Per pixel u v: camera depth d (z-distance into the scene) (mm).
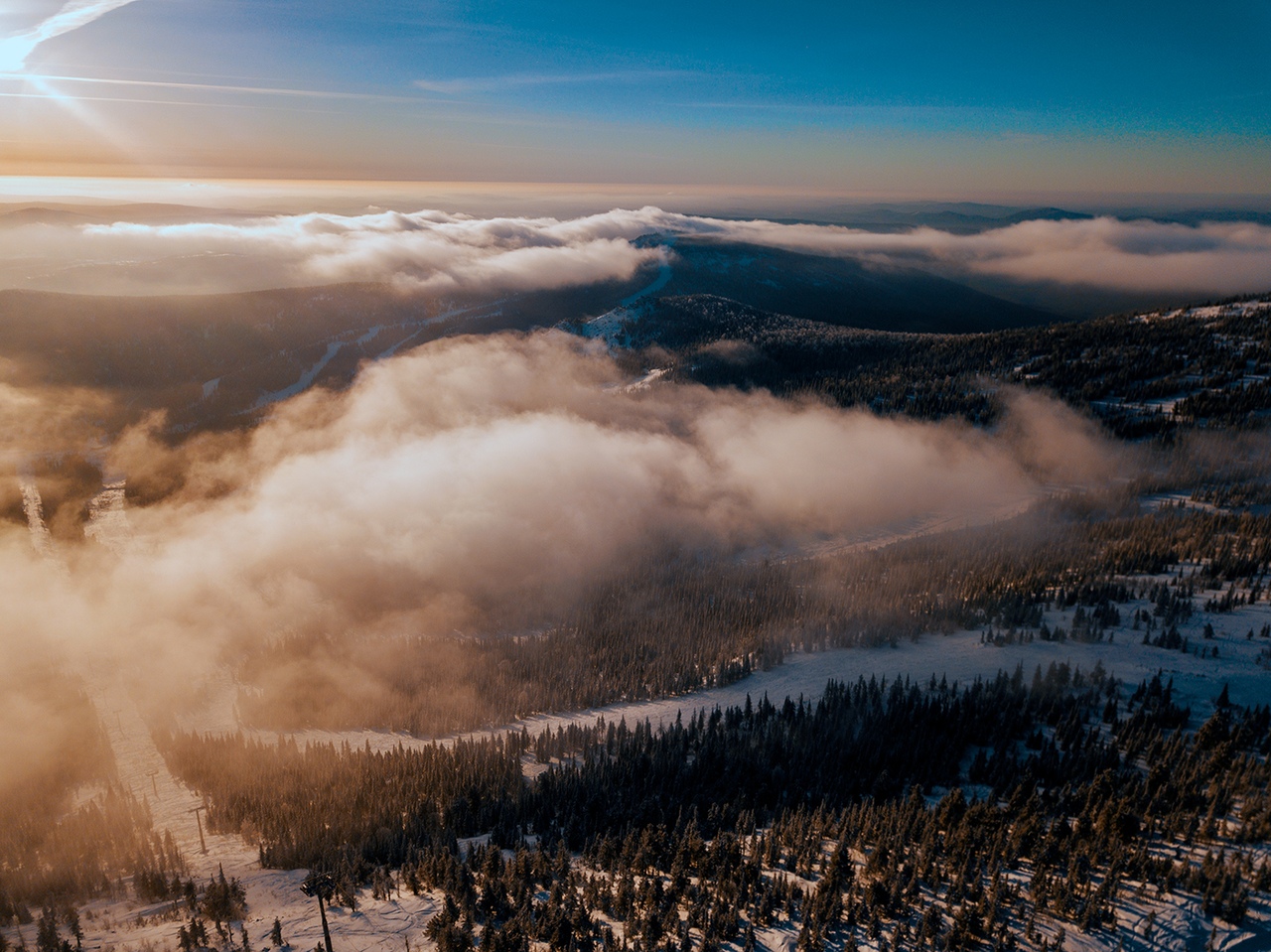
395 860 122688
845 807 110312
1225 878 73938
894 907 82188
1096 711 132875
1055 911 77312
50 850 145625
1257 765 99562
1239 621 163625
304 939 98000
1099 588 189125
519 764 159250
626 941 84500
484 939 85375
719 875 93312
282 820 143875
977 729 129125
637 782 134125
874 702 147625
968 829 92562
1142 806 91812
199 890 122750
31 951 111188
